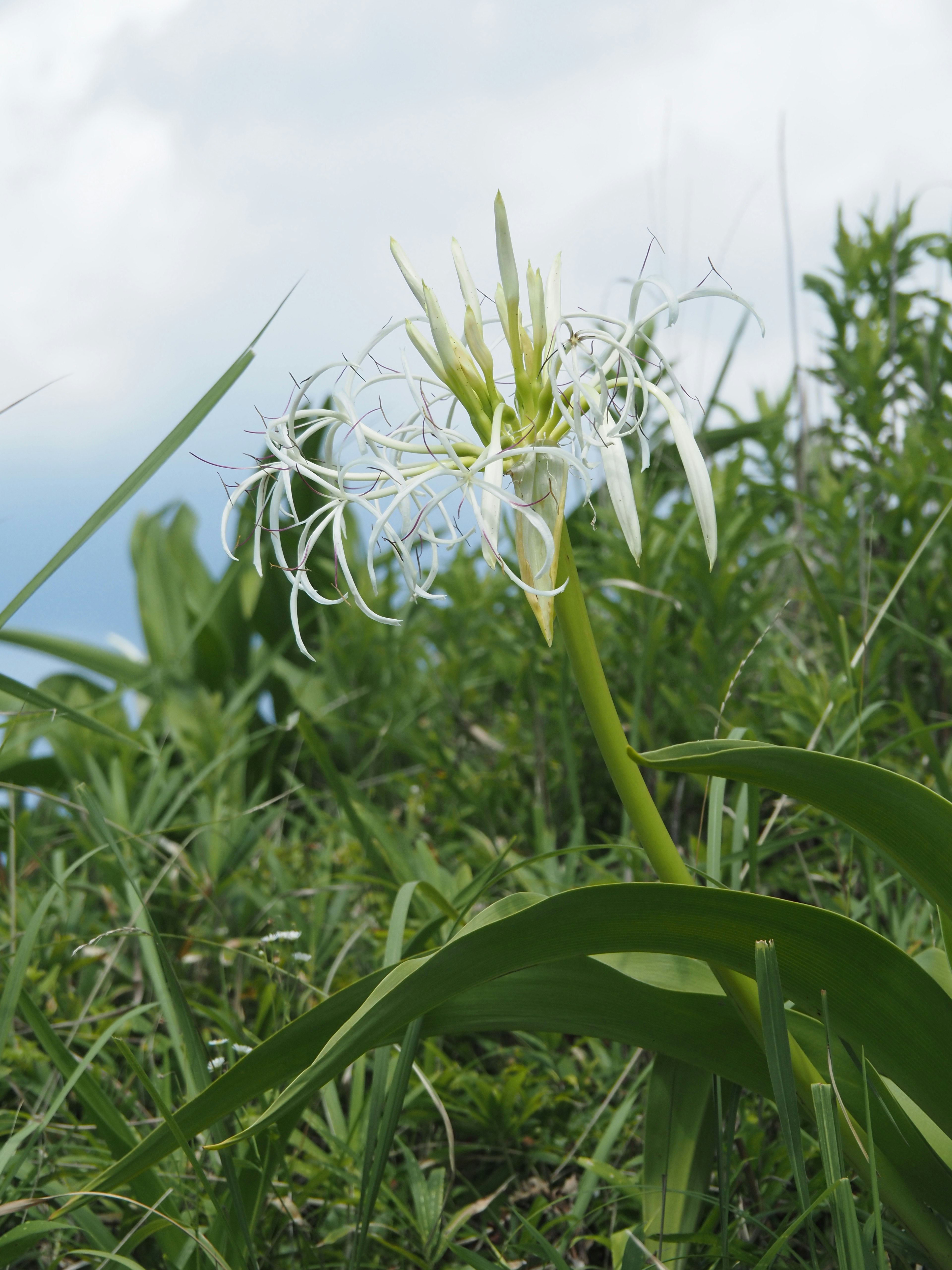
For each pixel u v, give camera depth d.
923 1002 1.12
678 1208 1.34
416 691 3.46
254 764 3.57
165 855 2.30
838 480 3.03
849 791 1.08
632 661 2.38
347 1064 1.13
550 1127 1.59
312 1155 1.46
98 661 3.58
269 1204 1.42
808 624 2.80
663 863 1.14
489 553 1.07
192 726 2.98
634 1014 1.20
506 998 1.20
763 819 2.19
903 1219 1.21
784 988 1.15
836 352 2.79
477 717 3.44
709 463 2.81
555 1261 1.26
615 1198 1.36
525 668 2.66
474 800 2.58
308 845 2.65
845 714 1.93
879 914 1.76
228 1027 1.56
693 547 2.38
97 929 2.23
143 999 2.02
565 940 1.11
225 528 1.16
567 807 2.70
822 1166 1.41
